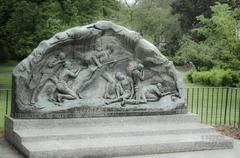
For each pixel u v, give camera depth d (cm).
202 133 835
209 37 2048
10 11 1675
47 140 723
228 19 1523
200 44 2772
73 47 829
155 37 4162
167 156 743
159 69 895
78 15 1789
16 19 1602
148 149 748
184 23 4150
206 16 3906
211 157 748
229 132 980
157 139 775
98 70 841
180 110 883
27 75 770
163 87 899
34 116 766
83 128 784
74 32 811
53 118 777
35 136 716
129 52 877
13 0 1606
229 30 1468
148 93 875
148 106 853
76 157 693
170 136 802
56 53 816
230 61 1523
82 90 823
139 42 871
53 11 1717
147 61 884
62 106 785
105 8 1961
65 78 809
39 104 775
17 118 762
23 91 769
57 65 810
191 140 786
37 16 1609
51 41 798
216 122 1115
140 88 869
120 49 867
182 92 898
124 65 877
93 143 726
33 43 1719
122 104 834
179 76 910
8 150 738
